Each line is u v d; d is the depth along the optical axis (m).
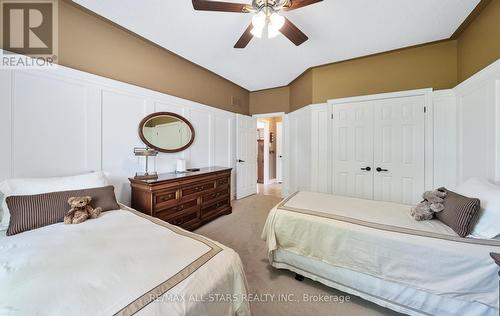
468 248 1.17
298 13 1.98
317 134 3.44
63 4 1.89
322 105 3.37
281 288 1.64
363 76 3.04
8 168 1.61
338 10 1.94
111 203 1.73
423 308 1.25
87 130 2.04
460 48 2.43
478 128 2.05
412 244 1.28
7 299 0.70
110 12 1.99
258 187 5.70
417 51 2.71
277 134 6.46
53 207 1.45
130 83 2.42
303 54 2.89
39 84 1.75
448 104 2.57
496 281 1.07
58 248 1.06
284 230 1.74
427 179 2.70
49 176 1.81
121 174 2.33
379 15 2.02
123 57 2.34
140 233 1.25
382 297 1.37
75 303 0.68
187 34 2.37
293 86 4.14
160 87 2.76
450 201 1.48
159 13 2.00
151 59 2.63
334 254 1.52
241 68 3.41
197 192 2.74
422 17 2.06
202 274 0.88
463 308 1.15
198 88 3.38
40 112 1.76
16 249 1.06
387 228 1.44
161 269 0.88
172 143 2.90
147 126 2.57
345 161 3.22
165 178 2.36
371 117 3.02
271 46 2.65
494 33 1.83
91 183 1.77
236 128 4.27
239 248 2.28
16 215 1.32
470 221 1.29
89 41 2.06
